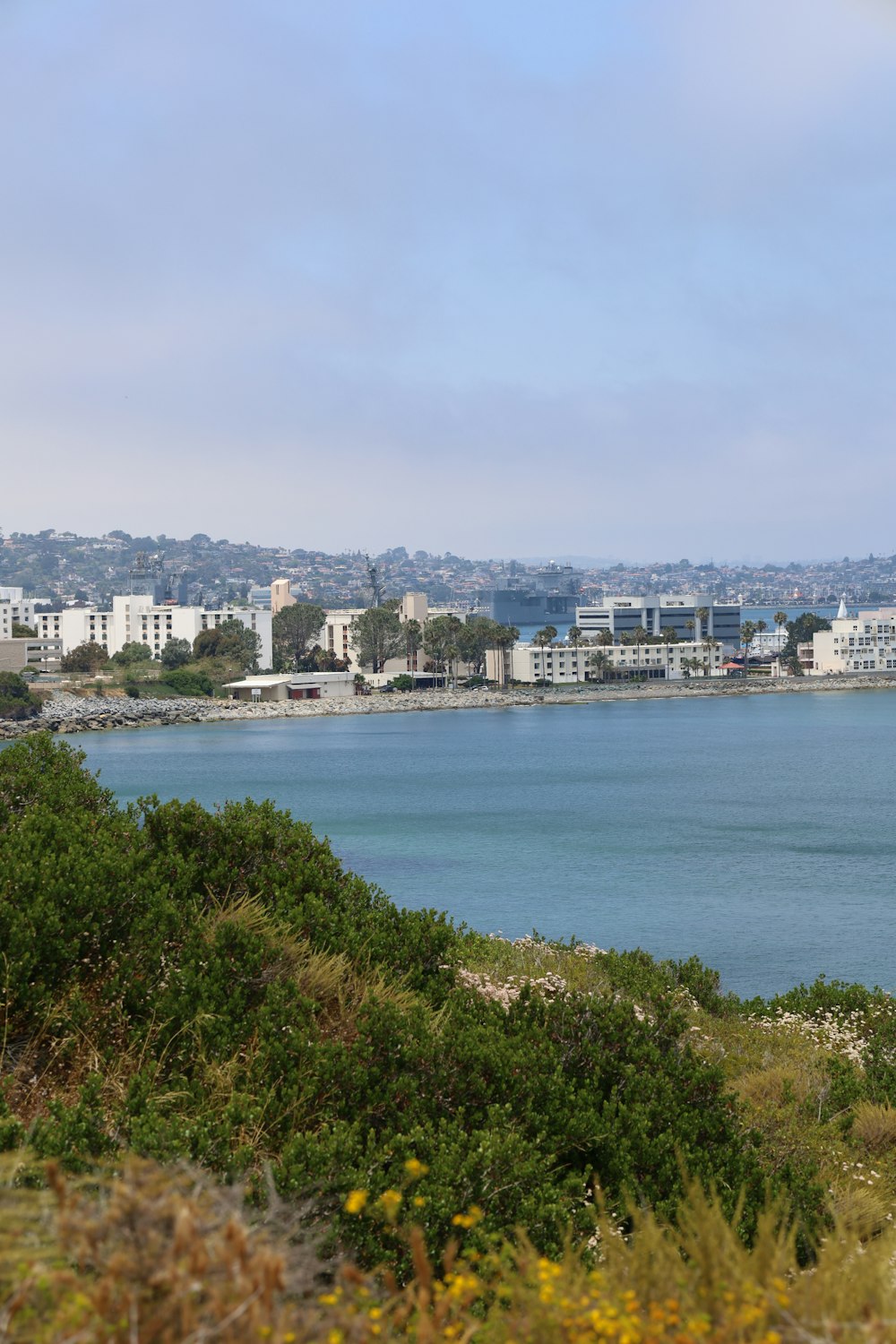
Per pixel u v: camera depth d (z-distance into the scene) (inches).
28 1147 364.5
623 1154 497.4
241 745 6914.4
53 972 539.2
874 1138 665.6
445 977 686.5
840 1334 223.1
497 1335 236.4
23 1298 199.8
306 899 700.7
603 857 2952.8
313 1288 228.2
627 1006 655.1
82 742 7175.2
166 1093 458.3
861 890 2484.0
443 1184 418.6
